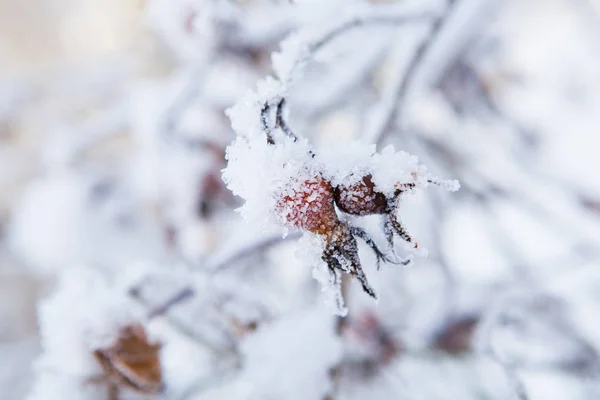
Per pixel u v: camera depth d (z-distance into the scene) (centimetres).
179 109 43
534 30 74
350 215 25
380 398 36
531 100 72
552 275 49
